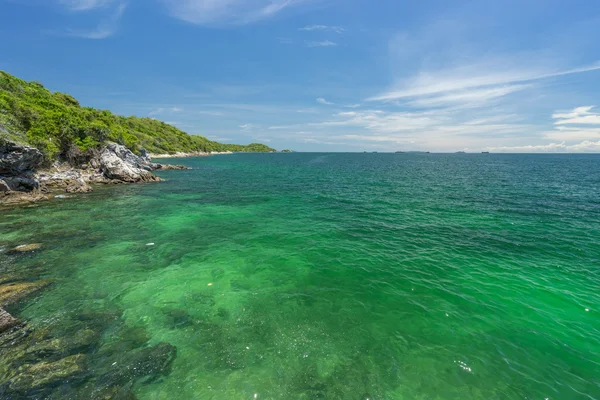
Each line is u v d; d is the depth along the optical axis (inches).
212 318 380.5
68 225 798.5
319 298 432.5
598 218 891.4
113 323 365.1
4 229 746.2
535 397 264.2
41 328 347.6
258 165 3774.6
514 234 739.4
